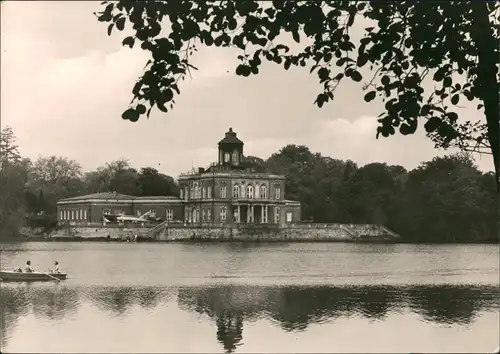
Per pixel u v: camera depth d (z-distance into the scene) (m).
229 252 137.75
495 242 180.38
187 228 187.12
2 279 76.19
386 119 22.83
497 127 22.72
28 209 194.50
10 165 174.75
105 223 184.50
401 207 193.75
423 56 22.48
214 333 45.78
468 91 23.86
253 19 21.20
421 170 188.88
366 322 49.84
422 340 43.34
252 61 22.09
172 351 40.25
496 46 22.50
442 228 186.38
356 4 21.22
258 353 39.94
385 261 114.88
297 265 105.88
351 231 192.50
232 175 197.62
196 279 82.44
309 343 42.66
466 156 28.52
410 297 64.69
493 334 44.94
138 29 20.42
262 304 59.31
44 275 77.06
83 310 55.03
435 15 22.02
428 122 23.59
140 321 50.12
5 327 47.12
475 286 75.06
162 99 20.36
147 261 110.62
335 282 80.00
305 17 21.11
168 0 20.31
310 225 192.38
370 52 22.38
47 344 41.66
